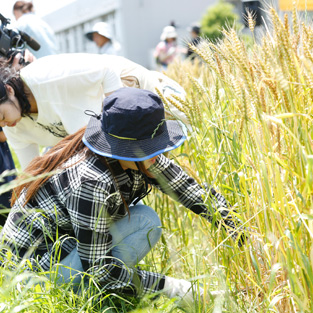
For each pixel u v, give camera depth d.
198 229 2.72
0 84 2.74
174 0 14.90
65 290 2.24
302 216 1.83
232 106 2.52
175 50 10.23
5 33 3.62
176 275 2.75
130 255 2.54
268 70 2.00
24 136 3.23
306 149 1.96
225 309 2.24
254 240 2.31
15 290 2.24
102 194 2.25
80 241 2.31
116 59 3.09
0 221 3.35
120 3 14.17
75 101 2.88
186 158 3.16
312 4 2.27
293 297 1.97
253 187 2.29
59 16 18.58
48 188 2.40
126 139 2.20
